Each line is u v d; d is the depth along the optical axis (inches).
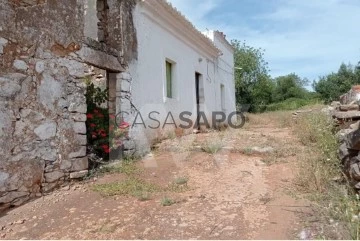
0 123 161.5
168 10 337.1
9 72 167.2
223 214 148.6
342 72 1095.0
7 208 163.8
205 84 492.7
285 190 173.6
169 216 149.3
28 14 178.1
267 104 1227.9
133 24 284.5
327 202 147.3
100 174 220.8
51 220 152.8
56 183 191.6
